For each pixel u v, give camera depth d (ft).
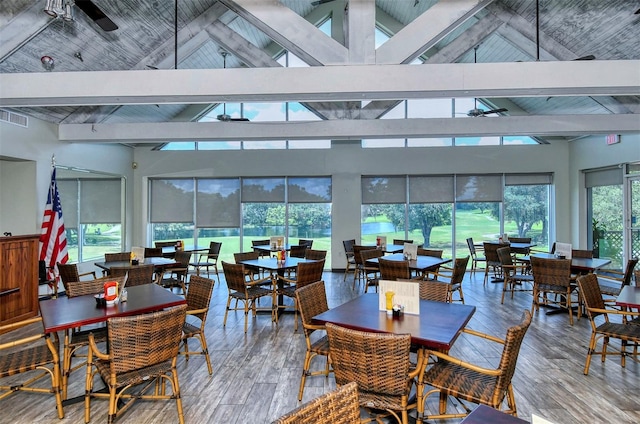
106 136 20.45
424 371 7.07
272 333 13.93
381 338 6.15
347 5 13.51
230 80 13.16
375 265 18.56
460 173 26.96
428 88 12.83
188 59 21.03
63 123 20.54
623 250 22.24
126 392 9.23
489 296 19.62
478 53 22.62
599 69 12.60
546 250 27.02
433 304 9.14
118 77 13.26
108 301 9.00
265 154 27.37
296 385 9.76
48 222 18.39
